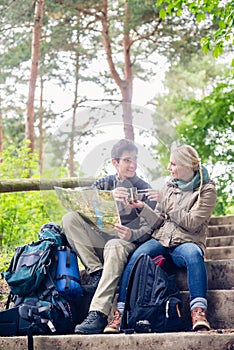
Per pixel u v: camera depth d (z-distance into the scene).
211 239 7.09
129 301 4.28
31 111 13.74
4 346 4.14
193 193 4.64
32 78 13.91
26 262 4.41
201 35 15.46
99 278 4.61
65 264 4.47
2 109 20.77
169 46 16.11
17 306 4.31
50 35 16.28
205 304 4.26
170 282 4.38
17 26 15.02
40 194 8.70
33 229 8.29
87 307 4.63
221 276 4.74
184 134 13.91
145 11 15.08
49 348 4.05
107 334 4.13
